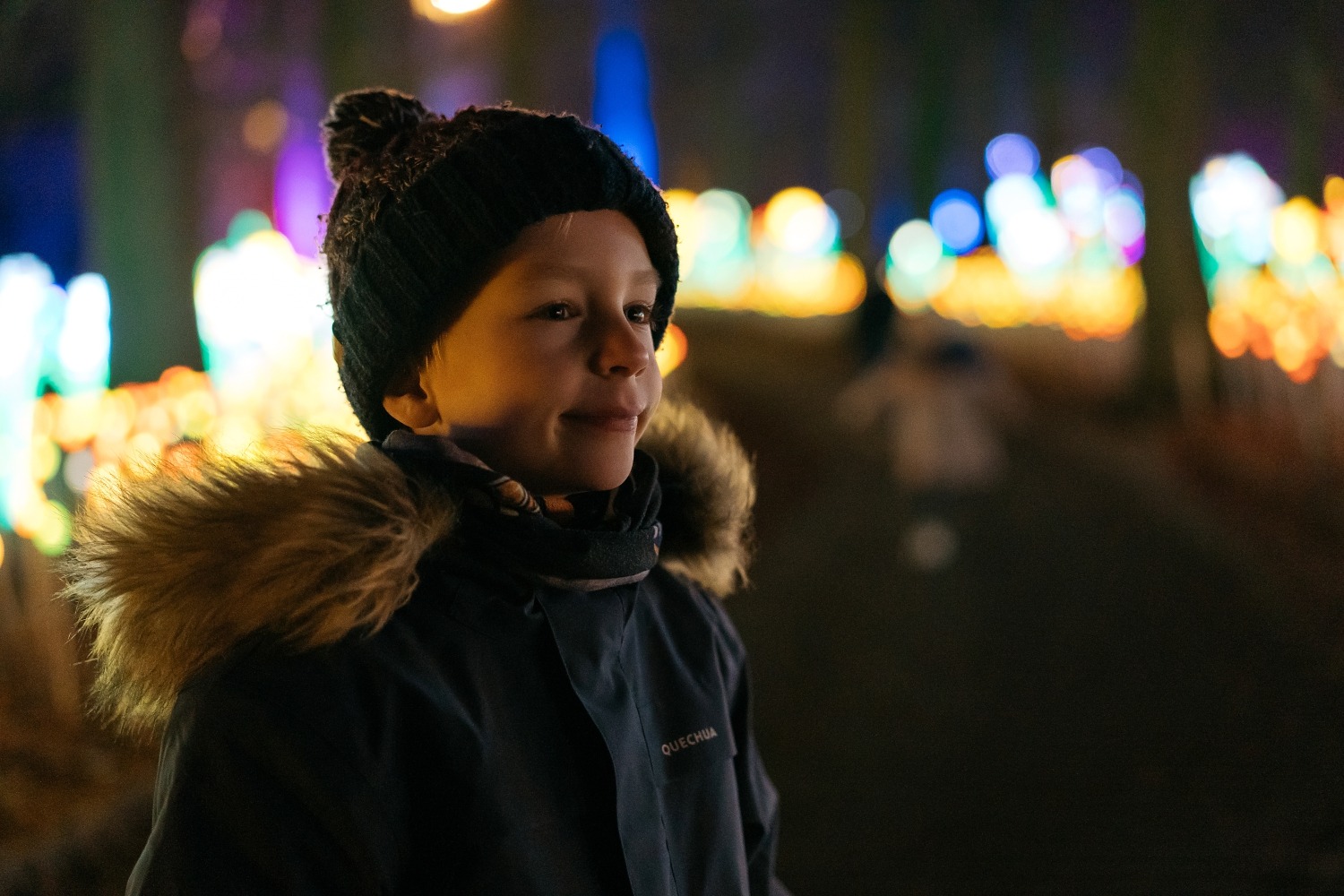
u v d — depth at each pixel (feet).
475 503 3.32
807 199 135.54
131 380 18.67
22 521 10.68
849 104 79.30
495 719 3.19
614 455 3.42
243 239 37.37
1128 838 11.28
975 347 23.52
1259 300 34.50
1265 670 16.26
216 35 30.35
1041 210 103.96
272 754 2.94
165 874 2.89
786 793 12.43
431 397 3.52
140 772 9.74
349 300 3.49
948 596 21.12
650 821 3.43
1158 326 42.16
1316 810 11.71
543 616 3.36
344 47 27.43
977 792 12.42
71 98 18.75
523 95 34.68
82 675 10.14
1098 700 15.33
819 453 39.01
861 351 26.17
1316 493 24.48
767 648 17.83
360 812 2.94
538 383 3.29
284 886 2.88
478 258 3.23
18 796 8.96
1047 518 28.63
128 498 3.38
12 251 19.71
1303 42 28.25
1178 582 21.76
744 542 4.66
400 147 3.45
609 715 3.38
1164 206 42.27
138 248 18.90
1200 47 41.34
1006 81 83.15
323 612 3.00
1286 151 44.32
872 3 78.69
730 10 87.81
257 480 3.23
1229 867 10.63
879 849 11.12
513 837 3.11
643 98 91.04
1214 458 29.60
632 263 3.43
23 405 11.14
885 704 15.24
